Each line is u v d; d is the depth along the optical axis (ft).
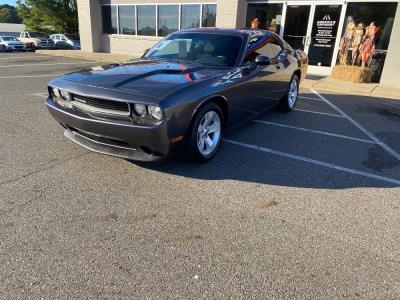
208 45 15.92
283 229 9.40
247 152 15.05
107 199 10.62
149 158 11.55
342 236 9.19
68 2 127.65
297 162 14.12
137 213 9.91
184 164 13.35
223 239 8.86
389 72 33.81
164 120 10.68
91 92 11.33
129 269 7.68
